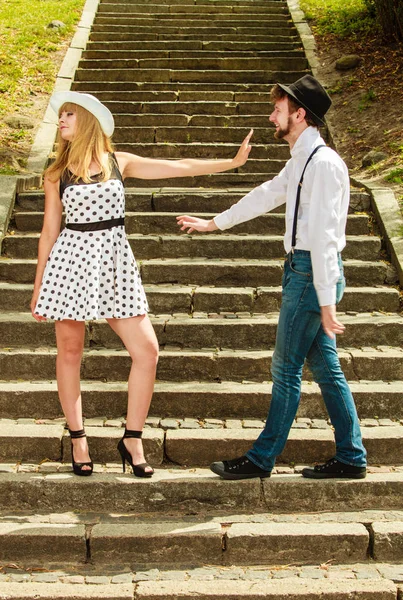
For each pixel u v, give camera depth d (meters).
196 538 3.48
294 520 3.66
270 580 3.32
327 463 3.84
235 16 11.84
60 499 3.77
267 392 4.41
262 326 4.97
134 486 3.76
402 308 5.39
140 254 5.89
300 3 12.37
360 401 4.42
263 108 8.99
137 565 3.46
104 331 4.91
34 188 6.91
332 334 3.46
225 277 5.61
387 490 3.79
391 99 8.91
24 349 4.87
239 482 3.77
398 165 7.32
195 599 3.19
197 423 4.32
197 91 9.40
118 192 3.71
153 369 3.79
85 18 11.66
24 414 4.39
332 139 8.43
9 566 3.45
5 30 11.03
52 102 3.76
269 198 3.83
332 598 3.21
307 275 3.59
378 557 3.51
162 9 12.10
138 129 8.40
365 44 10.47
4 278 5.59
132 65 10.17
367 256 5.93
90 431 4.12
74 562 3.48
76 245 3.66
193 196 6.52
